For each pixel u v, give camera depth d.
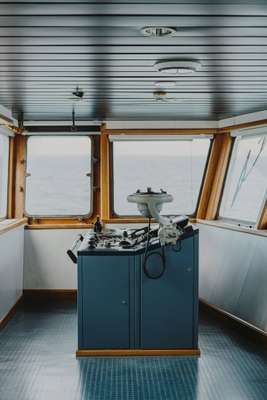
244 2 2.10
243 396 3.60
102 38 2.65
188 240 4.39
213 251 6.13
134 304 4.37
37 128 6.49
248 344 4.78
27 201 6.76
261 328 4.85
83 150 6.71
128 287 4.35
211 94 4.41
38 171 6.71
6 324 5.44
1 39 2.67
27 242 6.69
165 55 3.04
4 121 5.26
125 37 2.64
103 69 3.40
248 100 4.75
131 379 3.91
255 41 2.71
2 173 6.44
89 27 2.46
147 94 4.42
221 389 3.72
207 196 6.70
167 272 4.38
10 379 3.90
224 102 4.89
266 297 4.83
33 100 4.77
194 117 6.13
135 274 4.35
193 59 3.13
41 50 2.90
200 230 6.52
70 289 6.72
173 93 4.36
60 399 3.54
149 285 4.38
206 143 6.63
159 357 4.38
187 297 4.41
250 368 4.15
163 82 3.85
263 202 5.21
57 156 6.70
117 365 4.19
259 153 5.77
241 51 2.92
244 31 2.52
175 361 4.30
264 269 4.96
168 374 4.01
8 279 5.61
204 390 3.71
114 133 6.47
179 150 6.68
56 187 6.75
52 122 6.48
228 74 3.56
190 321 4.42
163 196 4.06
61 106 5.18
